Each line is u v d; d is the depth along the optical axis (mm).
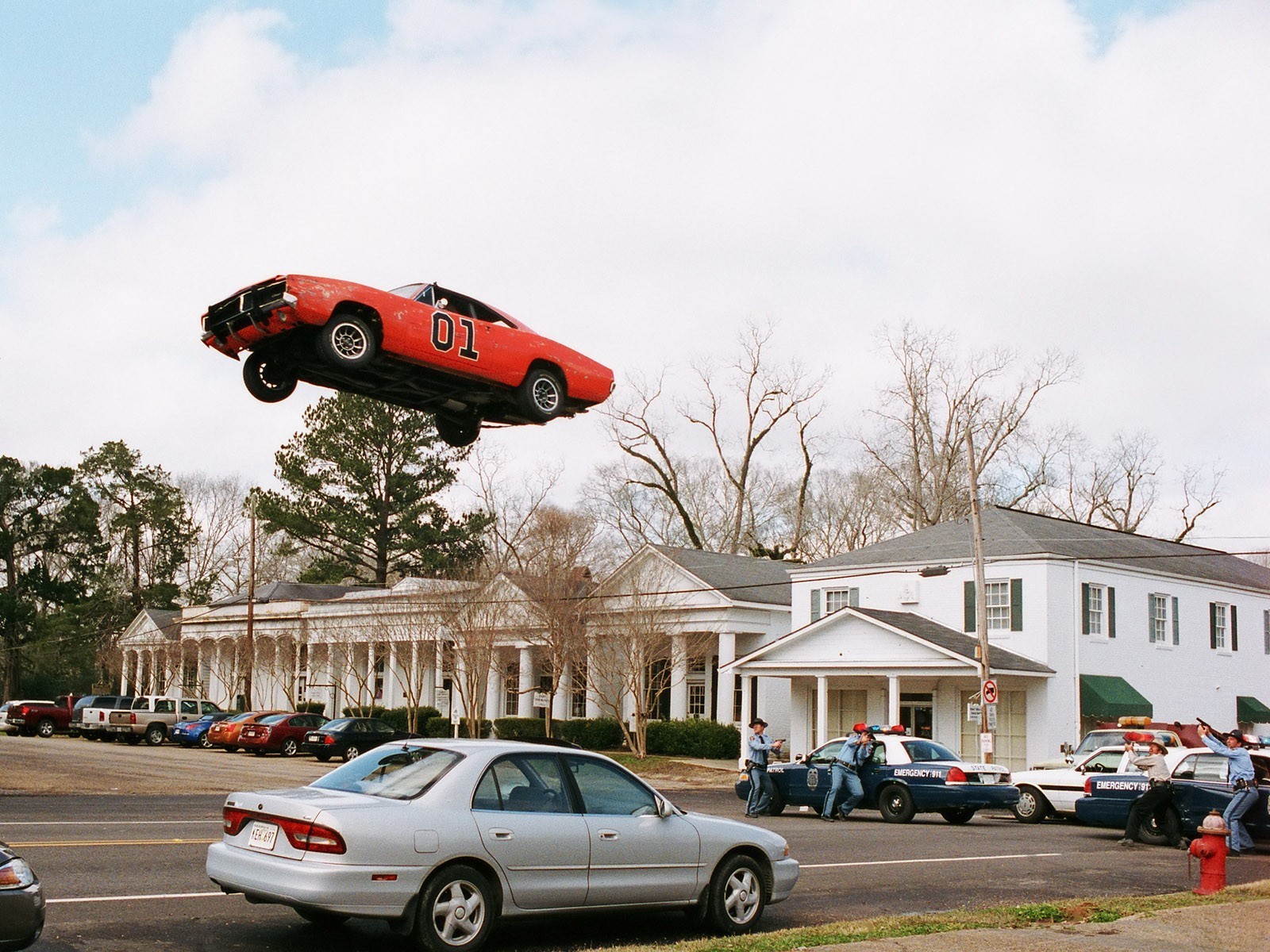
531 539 49031
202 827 16766
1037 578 36281
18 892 6957
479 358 14336
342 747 41969
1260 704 43375
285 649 58812
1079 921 10930
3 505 76125
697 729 43406
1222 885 13258
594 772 9891
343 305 13266
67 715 52125
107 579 79375
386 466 69750
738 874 10461
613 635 43438
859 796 22891
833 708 39719
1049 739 35188
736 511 66500
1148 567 39875
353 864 8273
